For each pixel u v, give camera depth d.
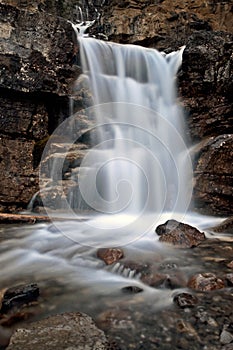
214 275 3.74
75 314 2.93
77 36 10.02
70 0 16.31
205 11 15.96
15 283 3.76
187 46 9.74
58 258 4.68
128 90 10.51
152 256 4.48
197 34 9.86
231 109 8.99
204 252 4.73
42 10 15.39
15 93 8.22
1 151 7.94
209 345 2.54
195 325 2.80
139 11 15.56
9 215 6.89
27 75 8.29
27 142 8.33
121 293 3.48
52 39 9.05
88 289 3.59
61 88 8.82
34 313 3.05
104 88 10.14
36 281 3.83
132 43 14.32
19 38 8.50
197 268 4.09
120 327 2.78
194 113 9.75
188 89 9.98
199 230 5.89
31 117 8.49
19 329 2.65
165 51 12.38
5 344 2.58
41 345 2.43
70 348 2.40
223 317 2.91
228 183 7.75
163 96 10.65
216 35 9.77
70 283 3.76
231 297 3.29
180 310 3.05
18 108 8.33
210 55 9.34
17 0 14.85
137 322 2.86
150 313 3.01
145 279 3.76
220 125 9.18
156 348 2.50
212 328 2.75
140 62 11.10
